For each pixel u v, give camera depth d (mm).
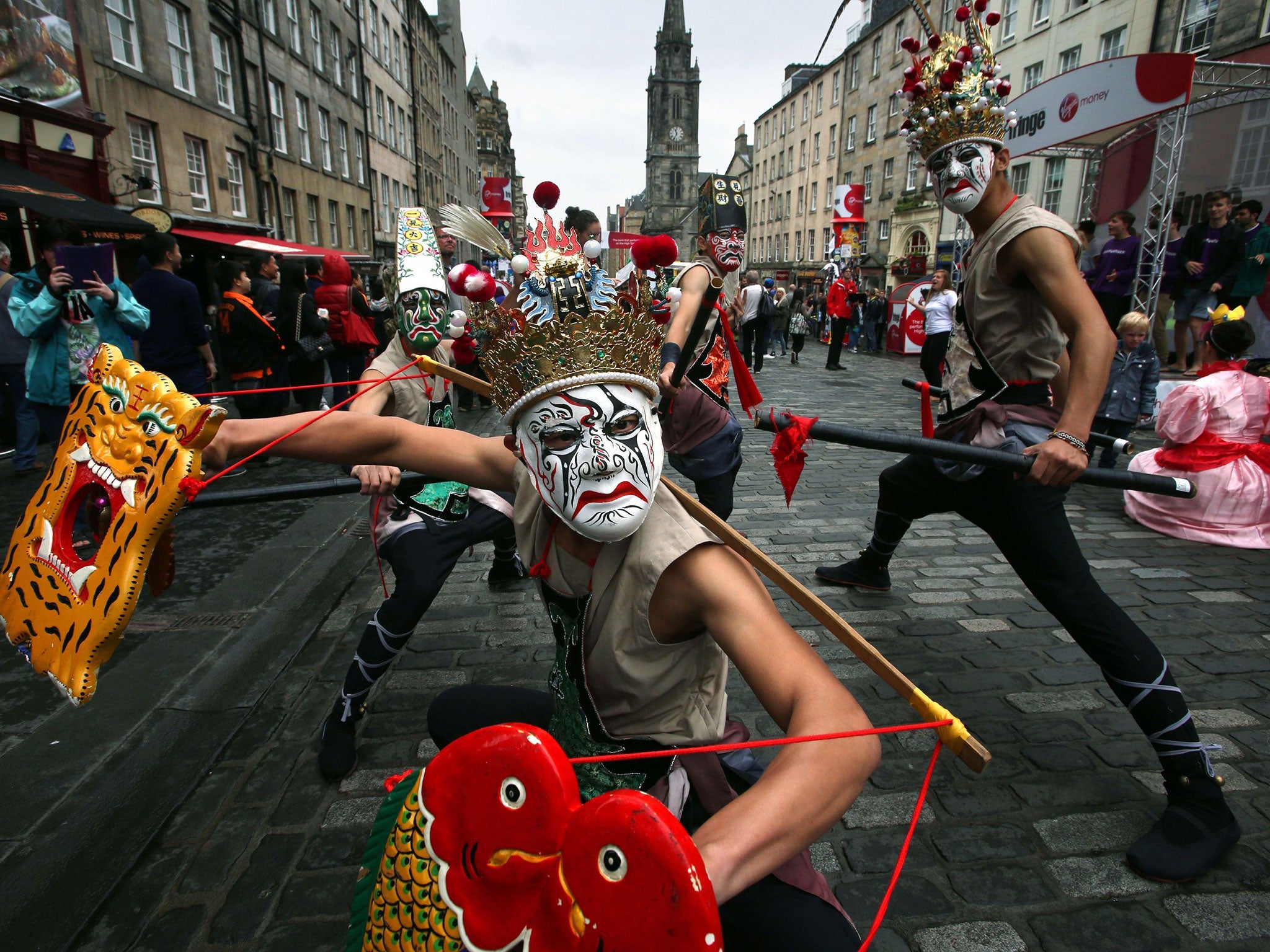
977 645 3141
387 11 30844
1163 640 3139
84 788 2314
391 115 31406
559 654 1290
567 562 1247
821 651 3121
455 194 49625
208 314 14258
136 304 5262
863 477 5945
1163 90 8117
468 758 904
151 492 1129
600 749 1250
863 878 1938
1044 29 17422
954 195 2223
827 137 34125
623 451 1112
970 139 2172
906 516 3232
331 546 4504
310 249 16141
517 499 1339
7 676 3008
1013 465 1981
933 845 2037
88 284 4949
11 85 9594
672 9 90500
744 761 1292
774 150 43125
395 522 2486
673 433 3248
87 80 11781
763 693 1024
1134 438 7012
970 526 4715
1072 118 9164
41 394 4941
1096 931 1756
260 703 2799
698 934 703
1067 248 2008
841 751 893
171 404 1144
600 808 771
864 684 2869
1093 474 2039
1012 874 1932
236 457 1382
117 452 1189
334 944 1778
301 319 7215
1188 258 9148
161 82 13906
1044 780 2291
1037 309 2193
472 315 1295
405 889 961
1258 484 4277
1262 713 2600
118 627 1109
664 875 714
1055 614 2145
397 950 968
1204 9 13117
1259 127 9695
